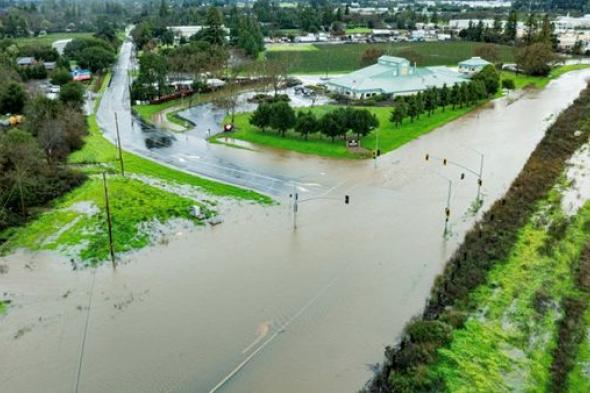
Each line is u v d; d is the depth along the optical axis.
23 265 61.12
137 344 47.75
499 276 56.91
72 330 49.72
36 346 47.44
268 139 110.81
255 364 45.22
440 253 63.59
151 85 150.12
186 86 165.00
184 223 72.06
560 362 44.03
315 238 67.81
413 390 40.69
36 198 76.25
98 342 48.03
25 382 43.19
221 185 85.19
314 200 79.62
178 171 91.69
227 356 46.16
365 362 45.16
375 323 50.41
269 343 47.78
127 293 55.78
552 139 108.69
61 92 132.88
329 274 59.28
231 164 95.94
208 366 44.94
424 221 72.25
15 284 57.22
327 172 91.69
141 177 88.25
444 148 105.62
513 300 52.53
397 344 47.12
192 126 123.81
